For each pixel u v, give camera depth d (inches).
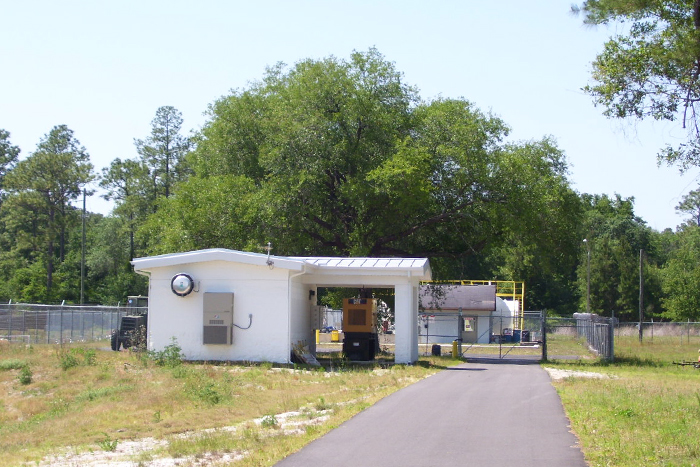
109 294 2792.8
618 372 1015.0
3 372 957.8
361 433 452.4
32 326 1550.2
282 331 992.9
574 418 499.2
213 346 1006.4
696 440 411.5
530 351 1749.5
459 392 665.0
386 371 912.3
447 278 1648.6
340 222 1493.6
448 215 1390.3
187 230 1354.6
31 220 2758.4
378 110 1391.5
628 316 3036.4
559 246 1456.7
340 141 1381.6
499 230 1435.8
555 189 1398.9
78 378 880.3
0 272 2812.5
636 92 616.1
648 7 589.3
